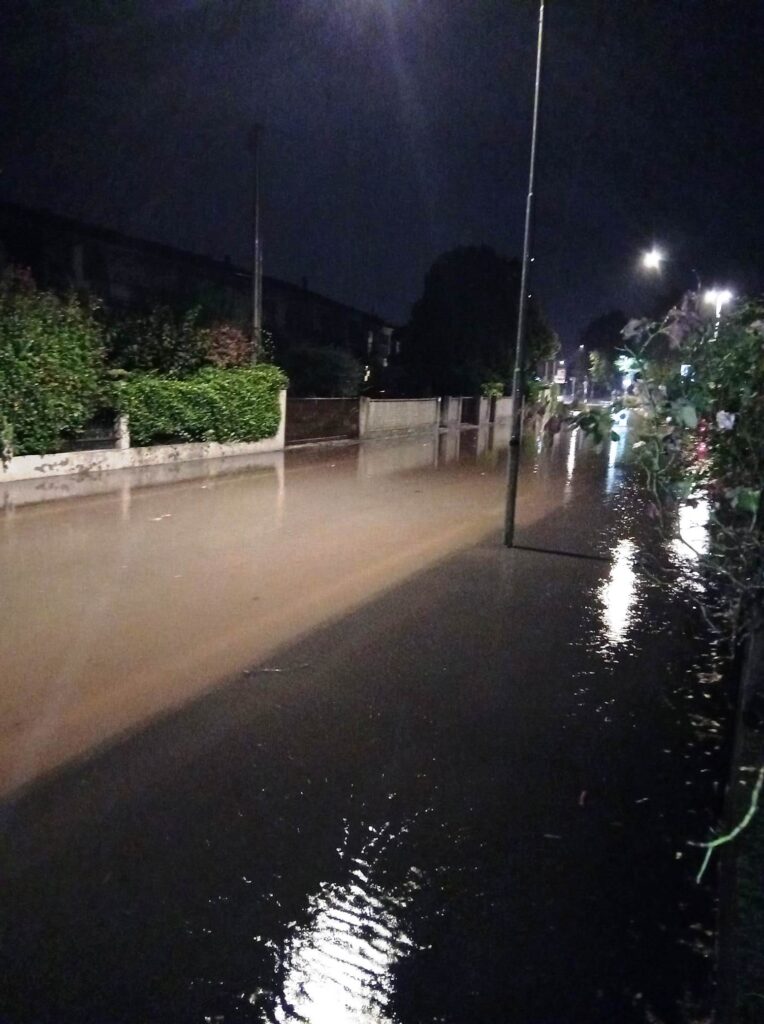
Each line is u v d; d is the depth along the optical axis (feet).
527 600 26.78
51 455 52.34
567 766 15.64
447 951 10.70
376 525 39.14
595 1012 9.71
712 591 28.27
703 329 14.94
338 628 23.53
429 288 141.79
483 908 11.53
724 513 17.39
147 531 36.40
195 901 11.61
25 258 88.53
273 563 31.01
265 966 10.39
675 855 12.80
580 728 17.30
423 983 10.16
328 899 11.68
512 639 22.89
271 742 16.44
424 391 129.49
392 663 20.86
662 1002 9.86
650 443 16.38
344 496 48.24
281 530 37.27
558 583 28.96
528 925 11.19
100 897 11.66
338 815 13.83
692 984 10.14
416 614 25.03
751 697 16.16
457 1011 9.73
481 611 25.48
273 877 12.16
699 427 15.76
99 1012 9.65
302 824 13.55
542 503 47.85
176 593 26.73
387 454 76.28
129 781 14.85
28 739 16.46
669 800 14.44
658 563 30.42
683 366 15.02
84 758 15.70
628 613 25.62
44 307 50.29
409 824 13.58
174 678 19.65
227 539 35.06
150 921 11.18
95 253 95.35
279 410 75.00
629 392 15.84
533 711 18.10
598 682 19.86
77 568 29.68
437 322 139.74
